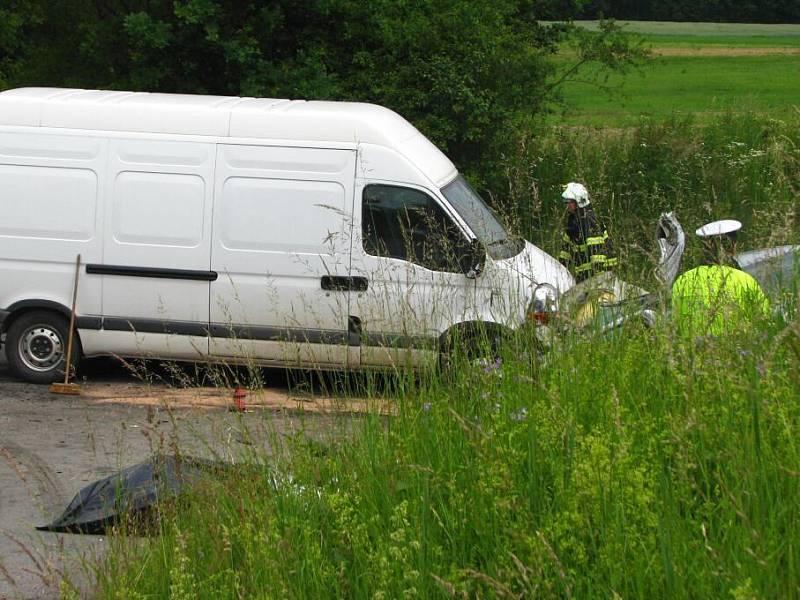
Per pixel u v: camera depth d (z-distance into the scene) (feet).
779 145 31.45
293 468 16.99
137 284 35.22
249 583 14.66
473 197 34.96
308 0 56.18
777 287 20.81
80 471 26.45
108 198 35.24
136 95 37.06
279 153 34.58
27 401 33.76
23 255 35.60
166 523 16.57
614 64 66.69
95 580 17.31
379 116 35.32
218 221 34.76
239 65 55.01
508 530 13.20
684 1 289.33
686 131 63.21
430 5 58.65
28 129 35.60
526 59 60.08
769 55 227.81
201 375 37.37
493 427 16.10
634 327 19.17
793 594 11.42
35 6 65.31
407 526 14.38
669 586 11.96
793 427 14.15
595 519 13.26
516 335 19.77
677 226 27.22
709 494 13.46
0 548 20.80
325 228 34.27
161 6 56.29
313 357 23.41
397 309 26.09
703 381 15.92
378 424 17.83
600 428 15.31
